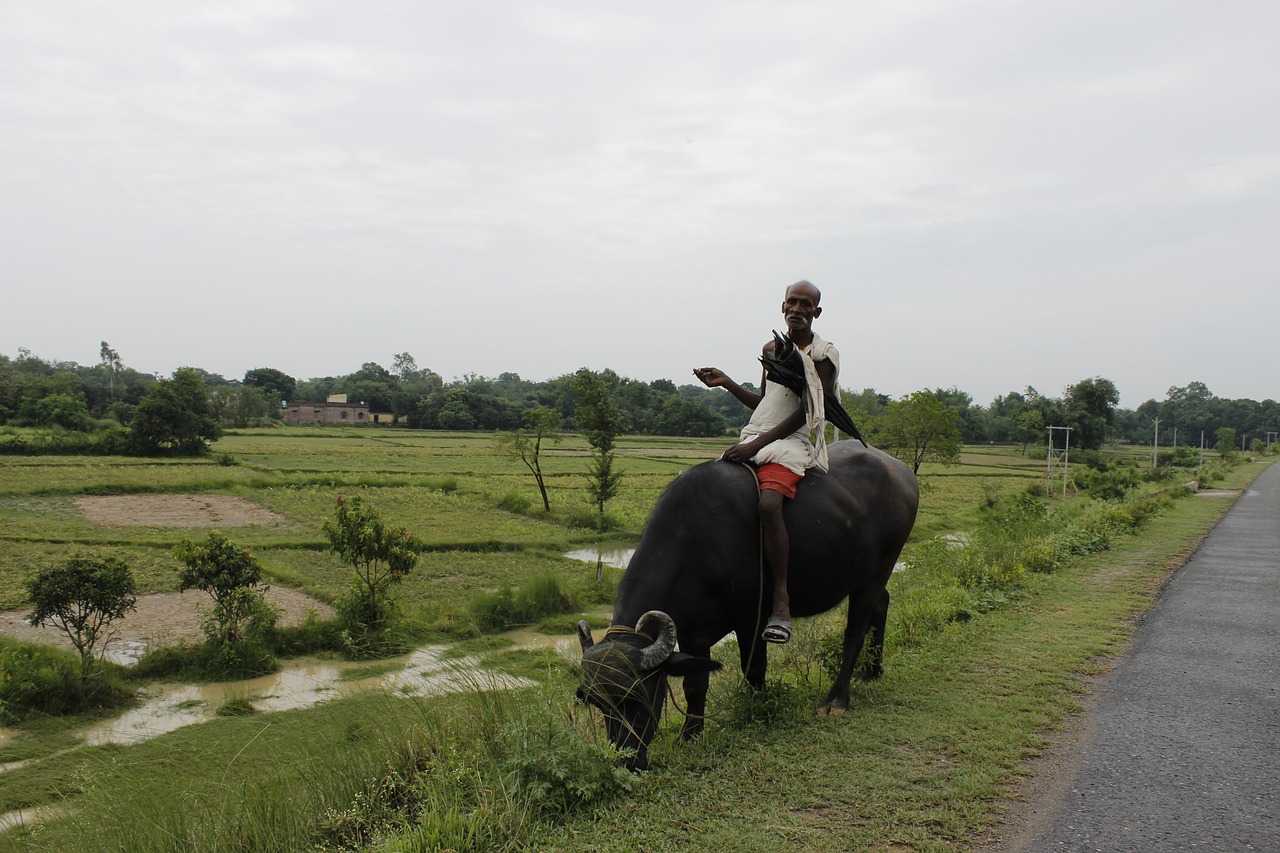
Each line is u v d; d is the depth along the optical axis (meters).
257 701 9.29
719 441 81.31
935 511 27.70
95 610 9.73
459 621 12.49
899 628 7.76
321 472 37.28
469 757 4.28
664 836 3.61
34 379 68.69
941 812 3.82
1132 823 3.75
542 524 23.55
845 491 5.29
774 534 4.77
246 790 4.36
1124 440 125.75
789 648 7.14
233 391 89.88
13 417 65.06
